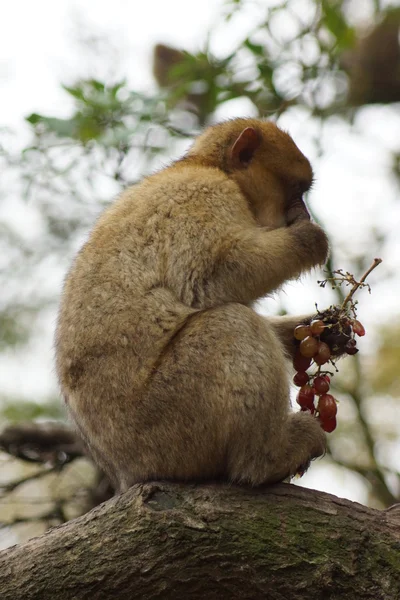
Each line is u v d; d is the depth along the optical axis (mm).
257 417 8844
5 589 8797
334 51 16969
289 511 8742
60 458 14875
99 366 9398
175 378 9008
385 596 8336
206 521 8609
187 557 8516
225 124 11812
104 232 10250
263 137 11492
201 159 11438
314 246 10305
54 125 15195
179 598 8578
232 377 8859
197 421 8922
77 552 8781
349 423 19906
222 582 8508
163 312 9484
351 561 8461
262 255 9875
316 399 11219
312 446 9359
